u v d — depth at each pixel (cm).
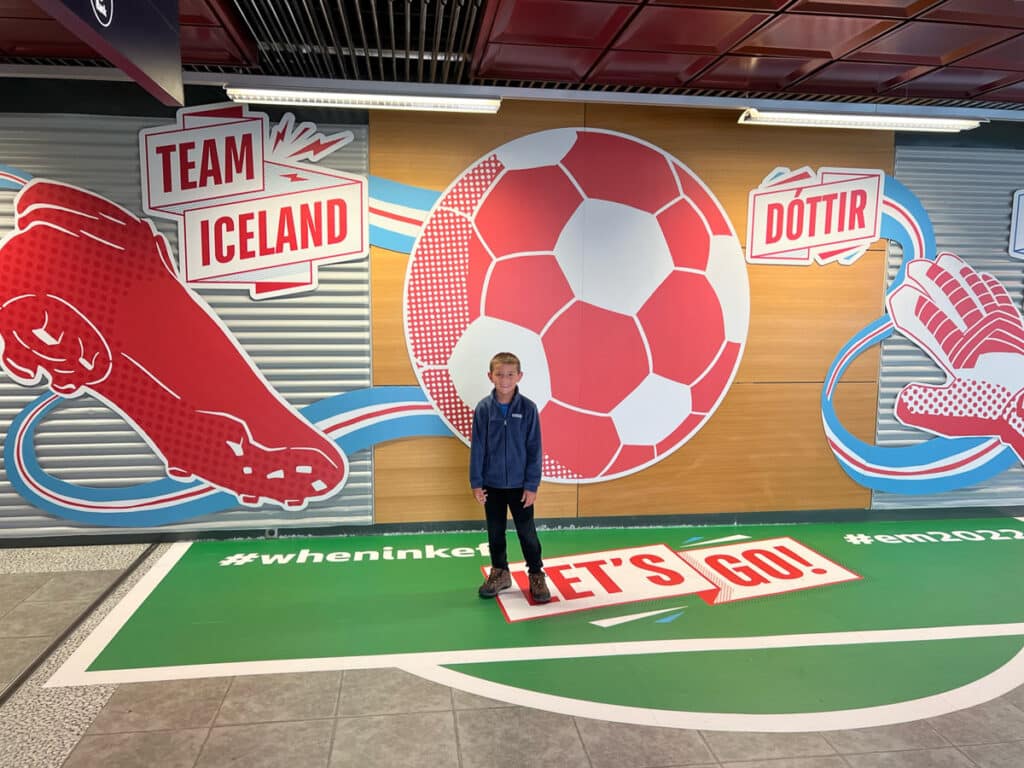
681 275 474
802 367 494
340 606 363
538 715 269
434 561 425
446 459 468
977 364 512
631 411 479
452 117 445
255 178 434
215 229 434
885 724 266
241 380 447
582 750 248
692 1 317
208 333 441
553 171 456
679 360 480
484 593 374
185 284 435
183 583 390
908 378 508
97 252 426
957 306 506
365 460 463
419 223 449
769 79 431
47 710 269
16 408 430
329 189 441
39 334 425
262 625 341
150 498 448
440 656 313
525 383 467
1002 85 434
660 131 463
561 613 357
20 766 236
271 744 249
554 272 462
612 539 467
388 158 443
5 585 386
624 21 339
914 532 491
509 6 321
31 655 311
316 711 270
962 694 288
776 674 301
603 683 292
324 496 462
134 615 351
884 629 345
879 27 345
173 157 426
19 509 439
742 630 342
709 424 489
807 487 505
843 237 488
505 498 370
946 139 492
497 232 455
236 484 454
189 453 447
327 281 446
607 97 446
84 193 422
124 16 195
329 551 440
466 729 260
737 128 469
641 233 467
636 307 471
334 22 358
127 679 292
